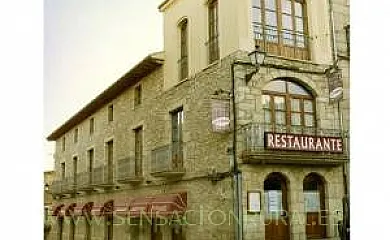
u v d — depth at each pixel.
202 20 8.98
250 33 8.28
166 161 8.72
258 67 8.03
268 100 8.36
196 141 8.50
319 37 8.95
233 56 8.13
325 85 8.82
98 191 9.73
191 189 8.36
